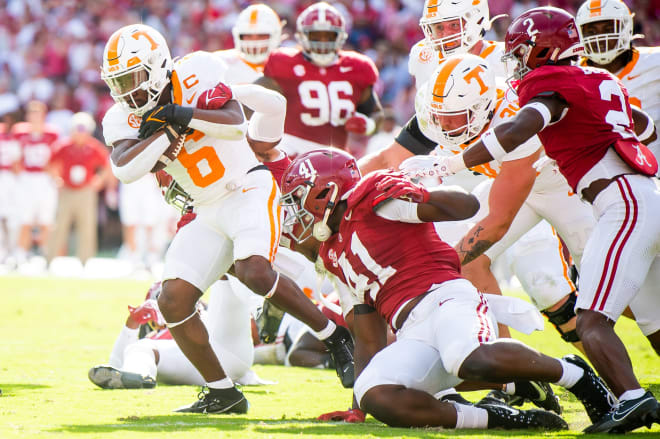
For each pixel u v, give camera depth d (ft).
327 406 42.65
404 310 36.52
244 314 49.39
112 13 170.09
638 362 56.70
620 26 48.49
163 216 136.56
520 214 49.39
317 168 37.32
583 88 36.94
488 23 50.31
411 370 35.14
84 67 165.99
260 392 47.42
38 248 151.12
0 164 134.62
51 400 42.98
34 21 171.01
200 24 166.20
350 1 158.40
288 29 161.17
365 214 36.81
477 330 34.65
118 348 50.60
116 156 39.68
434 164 36.96
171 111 38.50
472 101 41.04
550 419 35.81
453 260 37.50
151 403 42.68
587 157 37.24
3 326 77.05
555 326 51.55
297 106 74.02
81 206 133.18
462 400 38.29
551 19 38.37
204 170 40.88
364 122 72.69
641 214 36.19
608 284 35.96
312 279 59.82
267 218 41.29
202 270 40.88
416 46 55.16
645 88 52.42
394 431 34.35
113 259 149.89
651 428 36.37
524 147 44.19
